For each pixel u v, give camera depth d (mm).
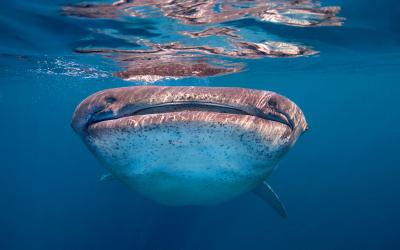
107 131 3131
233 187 3729
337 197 38281
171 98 3234
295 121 3531
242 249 25375
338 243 25406
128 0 7406
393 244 24688
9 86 26703
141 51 12461
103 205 31531
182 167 3229
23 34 10289
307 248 25156
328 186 43562
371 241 25438
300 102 69938
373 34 11273
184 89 3289
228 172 3320
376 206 35562
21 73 19141
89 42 11172
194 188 3570
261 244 25984
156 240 24547
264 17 9117
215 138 2949
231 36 10867
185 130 2895
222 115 2898
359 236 26406
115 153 3279
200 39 11086
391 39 11977
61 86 25969
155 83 19531
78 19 8867
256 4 7980
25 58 14109
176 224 25188
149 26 9477
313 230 27891
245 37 11055
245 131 2953
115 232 26375
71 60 14328
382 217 31297
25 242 31797
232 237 26531
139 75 17297
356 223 29266
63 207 42531
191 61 14508
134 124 2957
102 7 7926
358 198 38375
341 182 47062
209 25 9547
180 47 12039
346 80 32375
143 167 3330
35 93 32125
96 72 17734
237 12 8555
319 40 11938
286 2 7941
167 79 17953
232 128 2908
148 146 3070
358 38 11766
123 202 28922
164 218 25156
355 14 9047
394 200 39312
